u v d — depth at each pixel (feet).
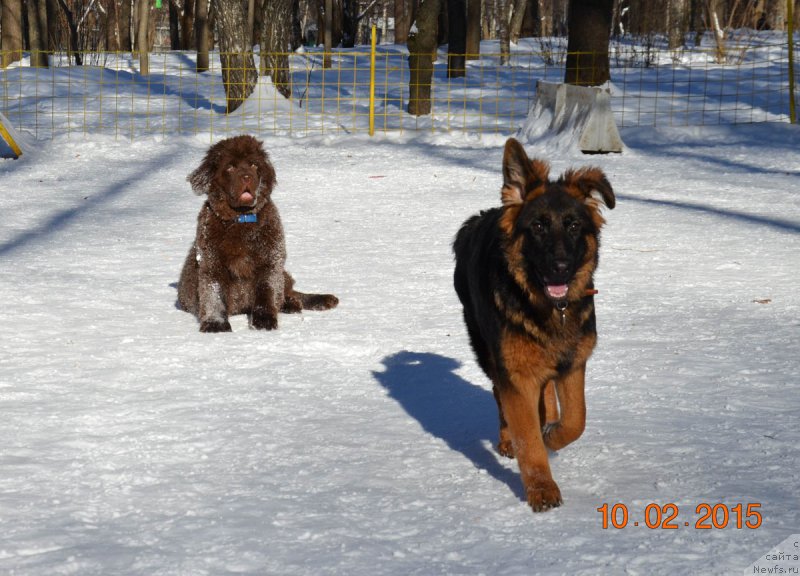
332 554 15.07
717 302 23.04
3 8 81.66
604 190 16.70
